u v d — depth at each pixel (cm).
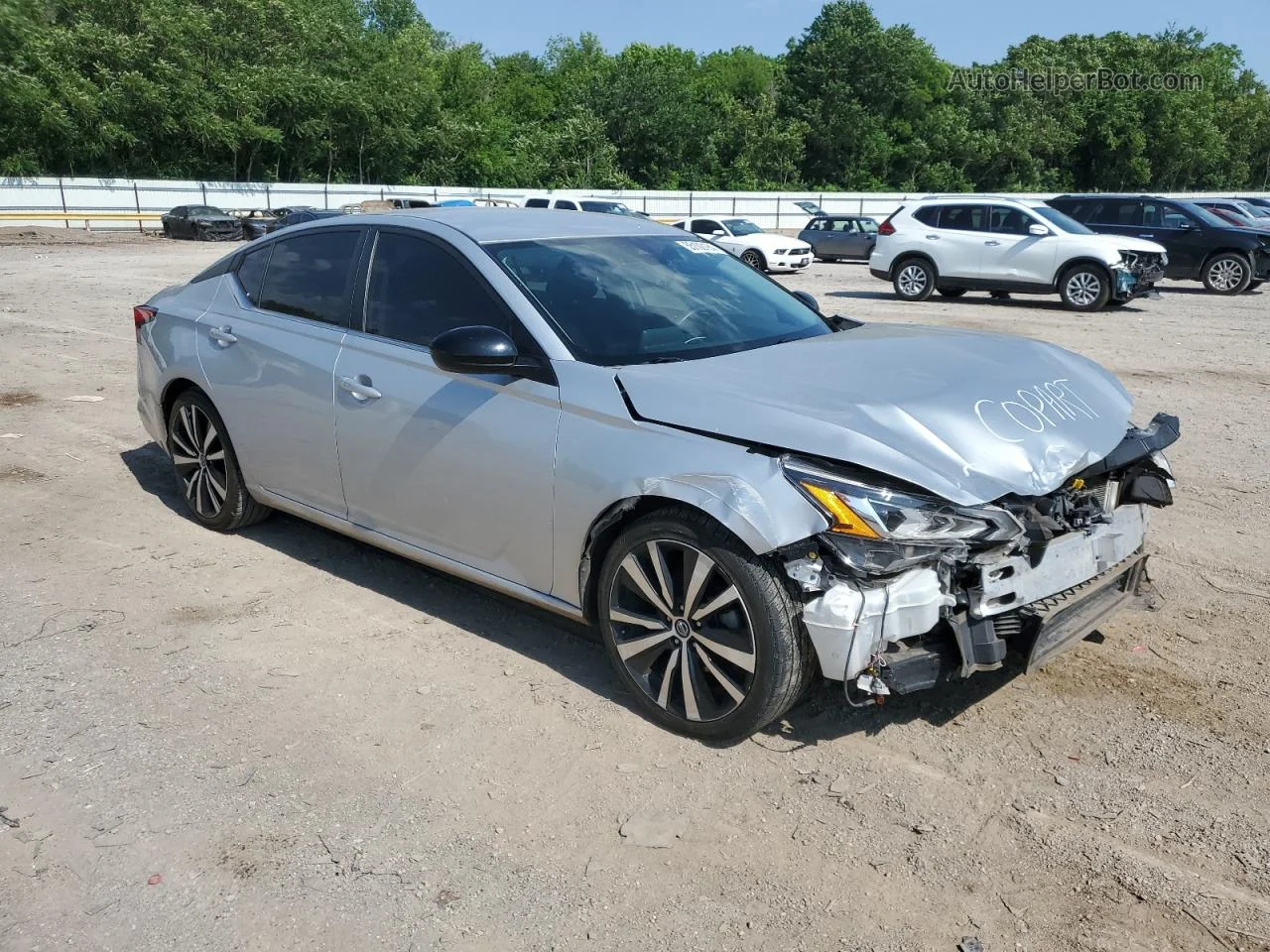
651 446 321
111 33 4850
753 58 8500
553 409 348
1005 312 1541
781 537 288
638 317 383
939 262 1697
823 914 253
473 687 365
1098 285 1538
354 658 387
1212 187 7862
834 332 425
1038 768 312
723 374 338
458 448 374
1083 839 279
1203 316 1489
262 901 259
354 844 280
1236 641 395
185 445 527
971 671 302
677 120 6569
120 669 378
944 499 289
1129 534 360
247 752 325
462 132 6259
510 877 268
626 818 290
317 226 466
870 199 5350
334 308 438
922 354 369
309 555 494
